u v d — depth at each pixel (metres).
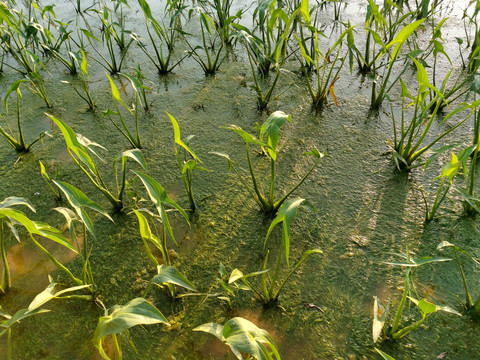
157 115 2.24
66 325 1.20
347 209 1.54
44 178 1.78
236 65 2.71
